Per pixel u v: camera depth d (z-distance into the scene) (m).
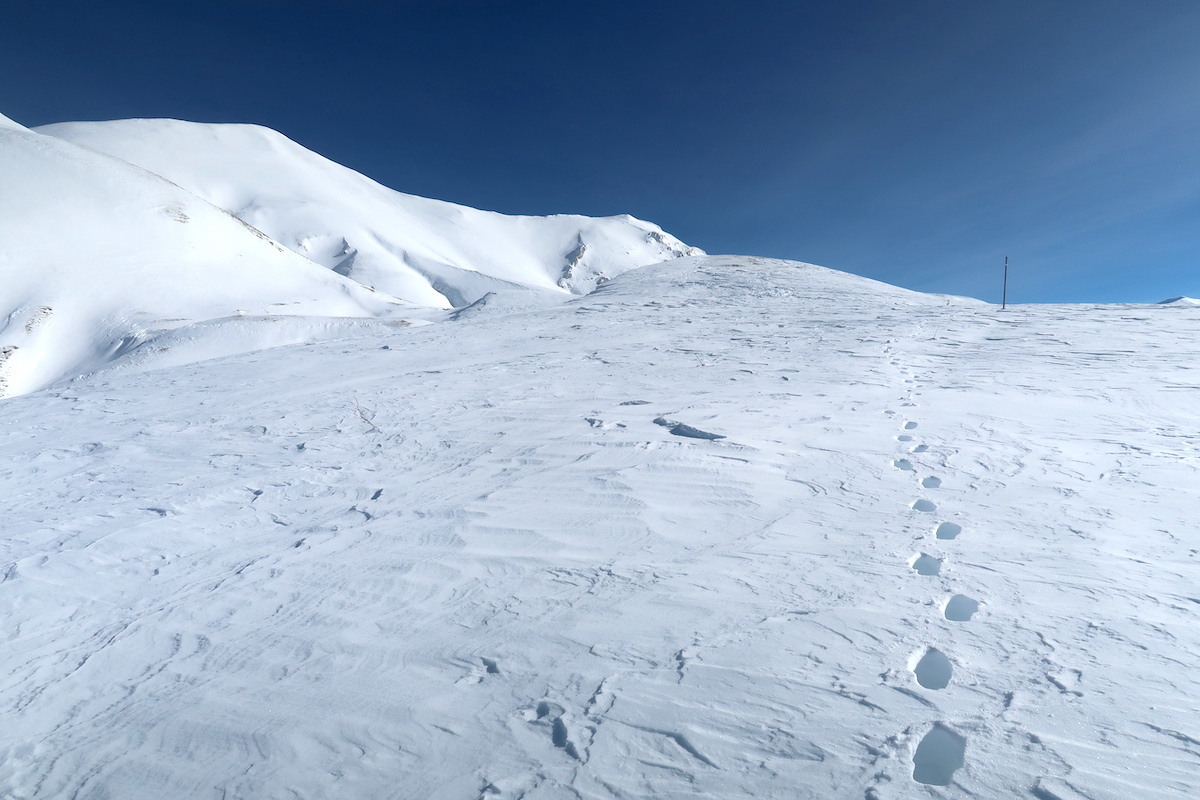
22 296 40.44
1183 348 9.80
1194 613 2.77
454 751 2.26
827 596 3.14
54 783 2.32
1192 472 4.61
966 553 3.53
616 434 6.91
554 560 3.90
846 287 25.44
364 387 11.68
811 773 2.00
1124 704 2.20
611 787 2.02
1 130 56.16
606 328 17.66
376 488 5.95
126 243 49.97
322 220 147.88
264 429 8.96
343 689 2.73
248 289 51.09
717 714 2.32
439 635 3.13
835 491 4.72
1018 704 2.24
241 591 3.95
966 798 1.84
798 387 8.83
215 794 2.16
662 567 3.65
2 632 3.68
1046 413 6.60
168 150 156.00
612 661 2.72
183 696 2.83
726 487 4.96
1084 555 3.40
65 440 9.16
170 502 5.97
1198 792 1.80
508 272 183.00
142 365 26.47
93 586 4.26
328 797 2.09
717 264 35.47
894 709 2.26
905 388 8.32
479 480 5.82
